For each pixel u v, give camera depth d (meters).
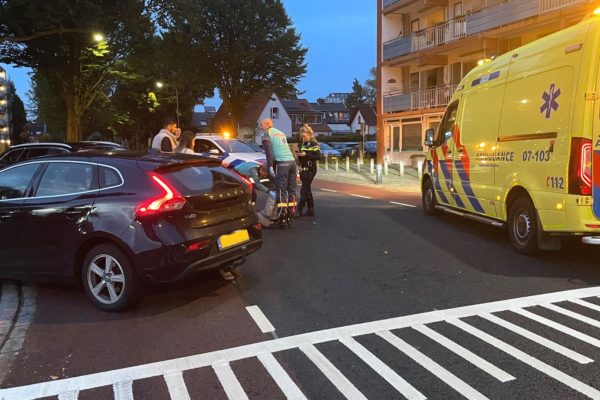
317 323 4.63
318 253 7.32
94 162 5.32
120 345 4.25
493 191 7.73
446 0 27.66
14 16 14.27
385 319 4.68
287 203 9.26
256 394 3.40
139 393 3.46
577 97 5.86
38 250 5.33
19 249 5.44
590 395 3.28
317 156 10.69
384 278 6.02
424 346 4.09
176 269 4.83
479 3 25.39
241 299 5.34
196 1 18.52
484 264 6.60
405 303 5.12
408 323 4.57
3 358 4.05
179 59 38.06
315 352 4.02
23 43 19.34
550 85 6.33
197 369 3.78
